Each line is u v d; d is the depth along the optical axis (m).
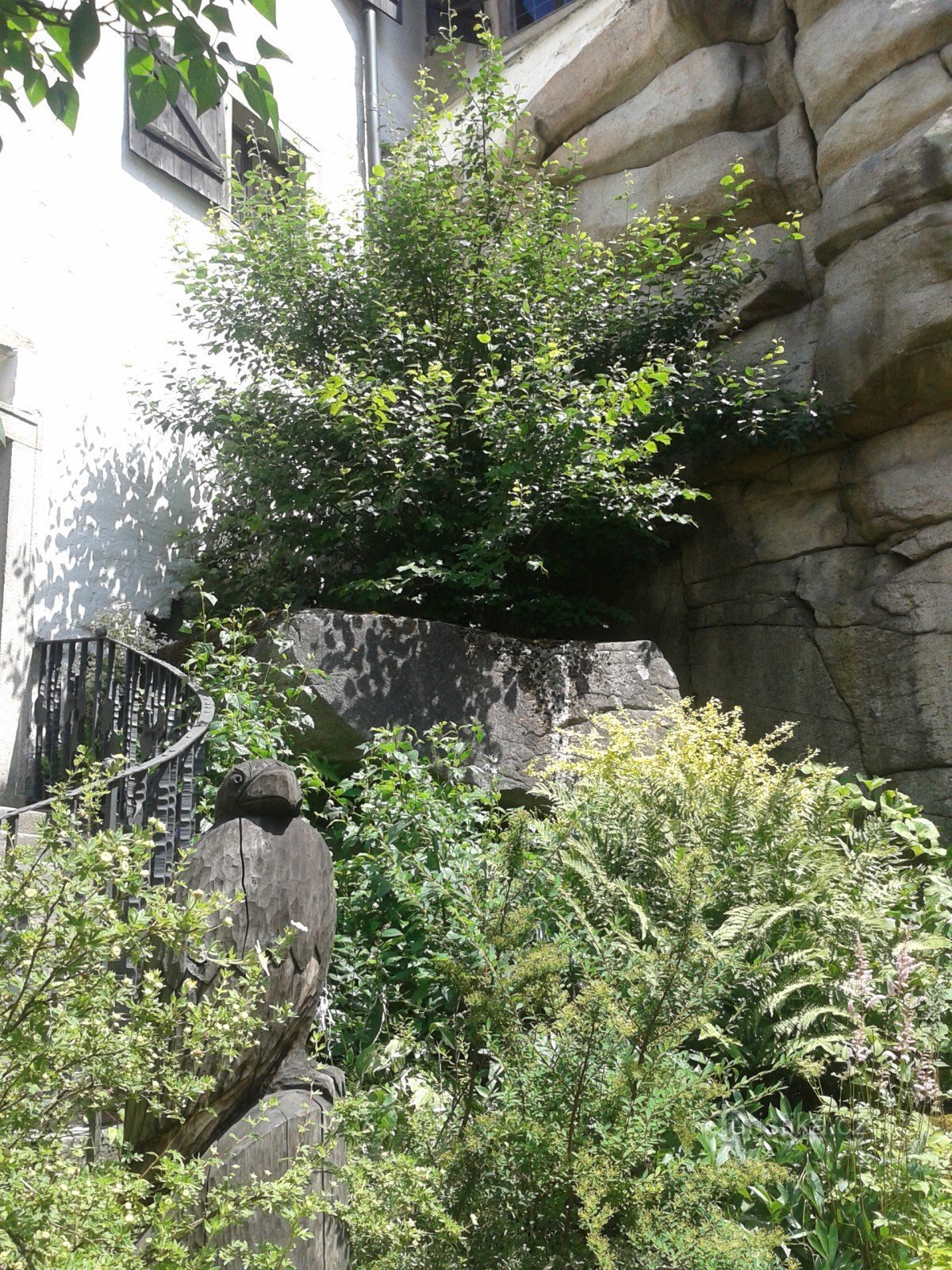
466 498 8.11
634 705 7.59
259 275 8.79
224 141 10.22
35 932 2.37
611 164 10.98
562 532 8.66
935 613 8.23
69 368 8.24
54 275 8.27
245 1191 2.50
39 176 8.30
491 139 12.20
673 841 5.00
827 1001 4.60
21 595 7.32
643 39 10.95
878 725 8.38
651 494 7.92
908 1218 3.54
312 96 11.68
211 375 8.72
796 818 5.32
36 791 6.84
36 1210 2.12
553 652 7.54
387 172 9.73
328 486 8.10
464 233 8.95
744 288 9.62
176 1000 2.53
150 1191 2.65
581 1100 3.27
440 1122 3.44
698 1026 3.92
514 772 7.08
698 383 9.04
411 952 4.74
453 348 8.69
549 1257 3.06
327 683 6.80
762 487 9.49
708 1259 2.98
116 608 7.98
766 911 4.61
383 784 5.67
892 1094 4.22
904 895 5.23
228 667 6.36
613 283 9.12
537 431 7.46
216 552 8.79
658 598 9.82
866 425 8.85
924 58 8.98
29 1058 2.31
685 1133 3.24
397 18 12.91
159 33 9.47
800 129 9.89
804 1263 3.63
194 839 4.77
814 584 8.98
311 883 3.07
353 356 8.54
